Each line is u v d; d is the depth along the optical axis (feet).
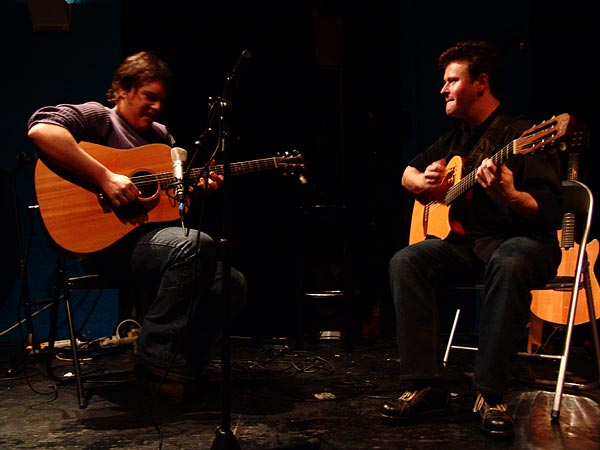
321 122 13.03
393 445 6.02
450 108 7.47
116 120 8.20
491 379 6.39
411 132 12.91
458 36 12.89
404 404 6.70
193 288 7.00
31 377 9.23
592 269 9.97
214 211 12.78
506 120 7.23
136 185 7.77
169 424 6.77
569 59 12.05
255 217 13.01
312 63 13.05
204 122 12.70
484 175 6.21
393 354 10.94
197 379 7.82
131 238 7.87
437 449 5.89
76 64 12.51
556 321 10.00
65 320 12.03
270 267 13.01
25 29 12.42
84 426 6.72
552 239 6.88
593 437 6.20
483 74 7.30
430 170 7.48
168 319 7.68
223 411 5.42
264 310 12.98
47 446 6.07
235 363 9.99
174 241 7.48
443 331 12.59
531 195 6.40
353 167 12.87
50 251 12.34
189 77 12.75
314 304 12.36
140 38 12.64
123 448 5.99
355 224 12.64
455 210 7.29
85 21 12.53
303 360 10.32
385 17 13.05
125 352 11.26
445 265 7.17
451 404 7.16
